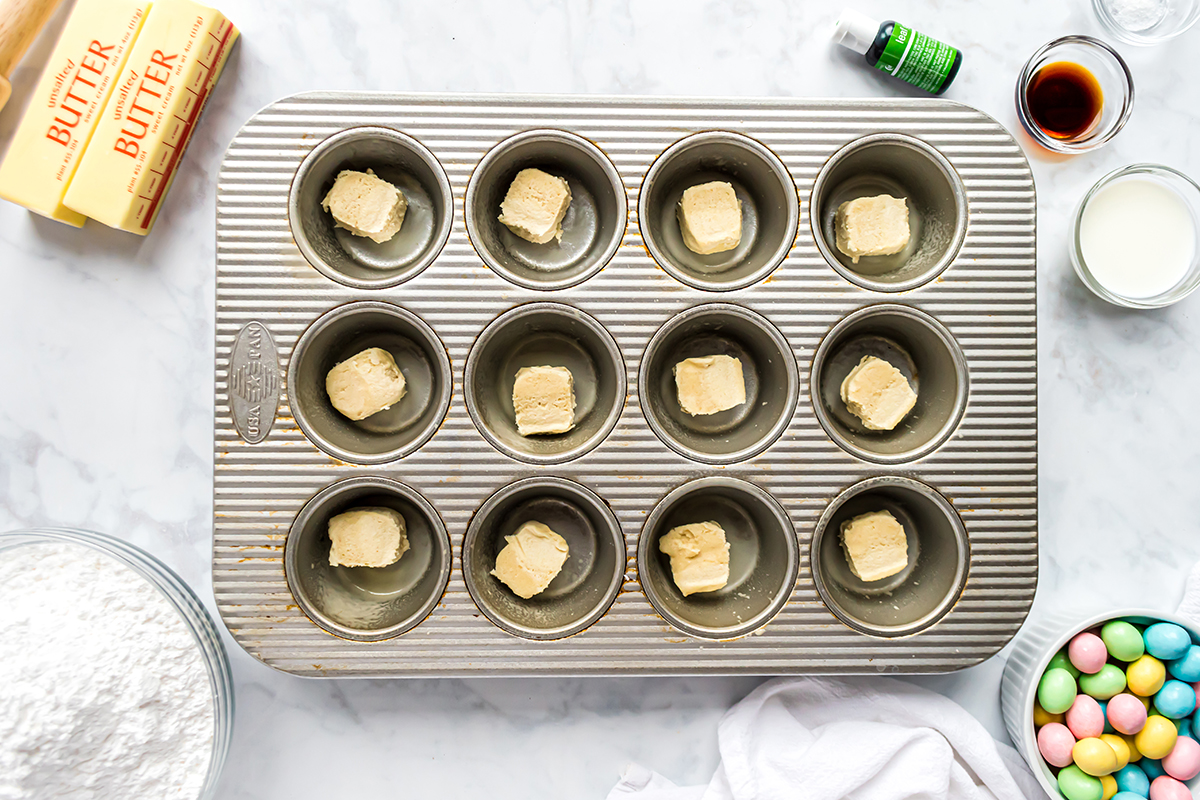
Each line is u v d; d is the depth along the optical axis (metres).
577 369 0.61
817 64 0.61
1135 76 0.62
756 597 0.59
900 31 0.59
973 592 0.57
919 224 0.60
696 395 0.59
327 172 0.57
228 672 0.59
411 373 0.60
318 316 0.56
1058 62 0.61
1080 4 0.61
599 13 0.61
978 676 0.61
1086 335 0.62
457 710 0.61
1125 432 0.62
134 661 0.56
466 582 0.56
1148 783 0.58
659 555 0.59
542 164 0.60
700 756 0.61
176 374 0.61
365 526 0.57
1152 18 0.61
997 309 0.57
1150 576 0.62
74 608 0.56
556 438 0.59
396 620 0.57
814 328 0.57
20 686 0.54
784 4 0.62
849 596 0.59
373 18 0.61
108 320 0.61
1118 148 0.62
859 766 0.58
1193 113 0.62
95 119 0.58
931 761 0.58
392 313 0.56
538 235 0.59
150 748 0.56
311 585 0.57
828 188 0.60
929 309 0.57
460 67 0.61
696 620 0.58
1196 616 0.61
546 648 0.56
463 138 0.56
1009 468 0.57
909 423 0.60
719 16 0.62
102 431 0.61
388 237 0.58
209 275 0.61
